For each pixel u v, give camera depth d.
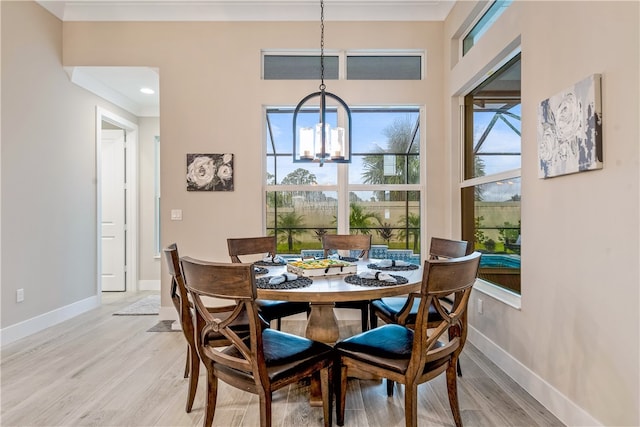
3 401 2.01
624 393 1.47
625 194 1.46
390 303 2.41
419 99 3.54
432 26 3.54
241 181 3.52
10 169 3.01
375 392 2.13
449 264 1.45
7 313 2.96
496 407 1.96
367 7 3.48
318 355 1.65
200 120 3.51
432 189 3.53
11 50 3.02
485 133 2.97
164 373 2.38
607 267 1.55
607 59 1.54
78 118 3.83
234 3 3.43
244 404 2.00
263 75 3.61
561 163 1.81
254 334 1.41
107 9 3.49
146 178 5.02
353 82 3.54
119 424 1.81
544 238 1.99
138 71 3.63
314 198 3.66
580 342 1.71
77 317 3.66
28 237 3.18
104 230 4.93
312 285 1.76
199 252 3.51
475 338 2.86
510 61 2.57
